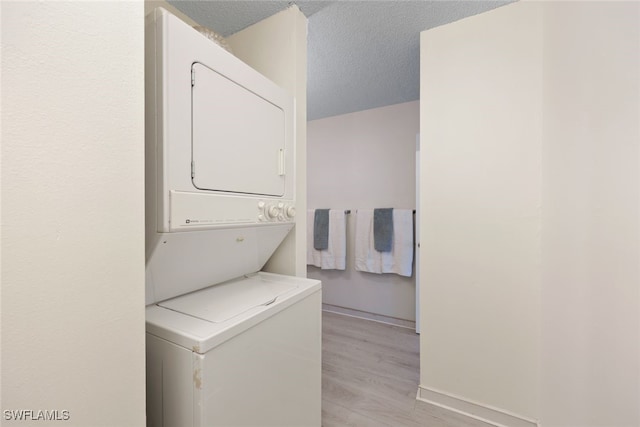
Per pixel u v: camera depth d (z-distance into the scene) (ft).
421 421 6.20
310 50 7.87
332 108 12.51
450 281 6.59
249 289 4.76
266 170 4.63
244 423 3.43
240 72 4.09
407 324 11.71
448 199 6.59
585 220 4.25
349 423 6.13
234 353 3.28
